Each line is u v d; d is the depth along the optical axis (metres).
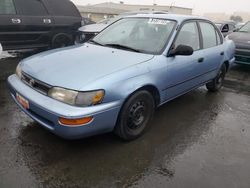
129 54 3.26
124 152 2.92
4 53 7.39
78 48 3.61
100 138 3.15
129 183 2.46
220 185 2.52
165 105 4.35
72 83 2.55
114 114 2.73
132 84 2.83
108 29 4.16
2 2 6.05
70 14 7.44
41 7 6.76
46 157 2.73
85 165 2.65
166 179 2.55
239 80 6.28
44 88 2.70
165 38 3.49
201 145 3.19
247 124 3.87
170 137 3.31
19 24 6.31
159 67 3.19
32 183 2.37
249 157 3.01
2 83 4.96
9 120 3.49
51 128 2.61
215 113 4.18
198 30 4.12
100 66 2.86
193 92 5.15
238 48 6.79
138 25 3.88
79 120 2.45
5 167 2.55
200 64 4.05
